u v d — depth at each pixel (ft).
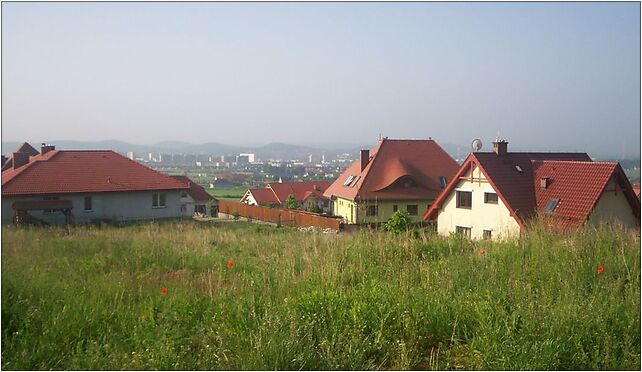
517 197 73.10
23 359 15.58
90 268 30.14
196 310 19.34
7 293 20.79
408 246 31.94
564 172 74.43
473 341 15.67
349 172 127.65
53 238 45.96
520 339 15.14
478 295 19.69
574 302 18.08
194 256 37.40
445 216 84.84
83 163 105.09
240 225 99.04
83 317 18.62
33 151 143.33
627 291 19.79
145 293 23.88
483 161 77.51
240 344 15.67
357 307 17.66
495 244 32.50
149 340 16.11
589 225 35.50
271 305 18.76
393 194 114.42
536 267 23.86
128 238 49.32
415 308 17.90
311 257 31.17
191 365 14.69
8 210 90.63
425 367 15.37
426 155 126.00
